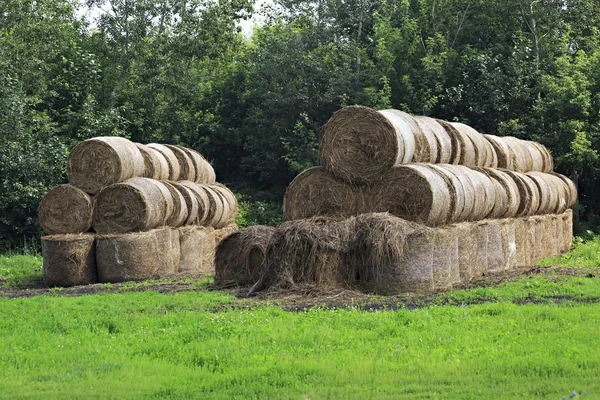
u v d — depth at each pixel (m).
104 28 49.50
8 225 38.22
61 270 25.84
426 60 44.78
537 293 19.77
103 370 12.55
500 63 45.34
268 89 48.25
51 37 45.56
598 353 12.49
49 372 12.55
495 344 13.51
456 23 49.09
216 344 13.96
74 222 26.75
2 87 39.06
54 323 16.48
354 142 22.50
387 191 22.25
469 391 10.71
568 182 34.97
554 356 12.50
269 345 13.95
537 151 34.28
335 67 47.34
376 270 20.92
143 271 26.11
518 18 47.34
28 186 37.72
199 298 20.09
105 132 43.47
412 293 20.81
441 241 21.80
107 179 26.94
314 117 47.97
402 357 12.76
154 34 49.34
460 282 22.80
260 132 48.66
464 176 23.84
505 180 26.91
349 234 21.22
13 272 29.67
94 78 47.25
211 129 48.56
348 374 11.77
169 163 31.12
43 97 44.34
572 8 46.44
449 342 13.73
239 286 22.66
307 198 23.22
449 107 44.59
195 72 52.06
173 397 10.99
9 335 15.58
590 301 18.44
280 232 21.42
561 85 41.56
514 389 10.74
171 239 27.59
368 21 53.19
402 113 24.14
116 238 25.89
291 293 20.69
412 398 10.48
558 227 33.47
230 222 34.00
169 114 48.72
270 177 48.62
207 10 49.44
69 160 27.19
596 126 40.38
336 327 15.47
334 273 21.16
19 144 38.28
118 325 16.19
